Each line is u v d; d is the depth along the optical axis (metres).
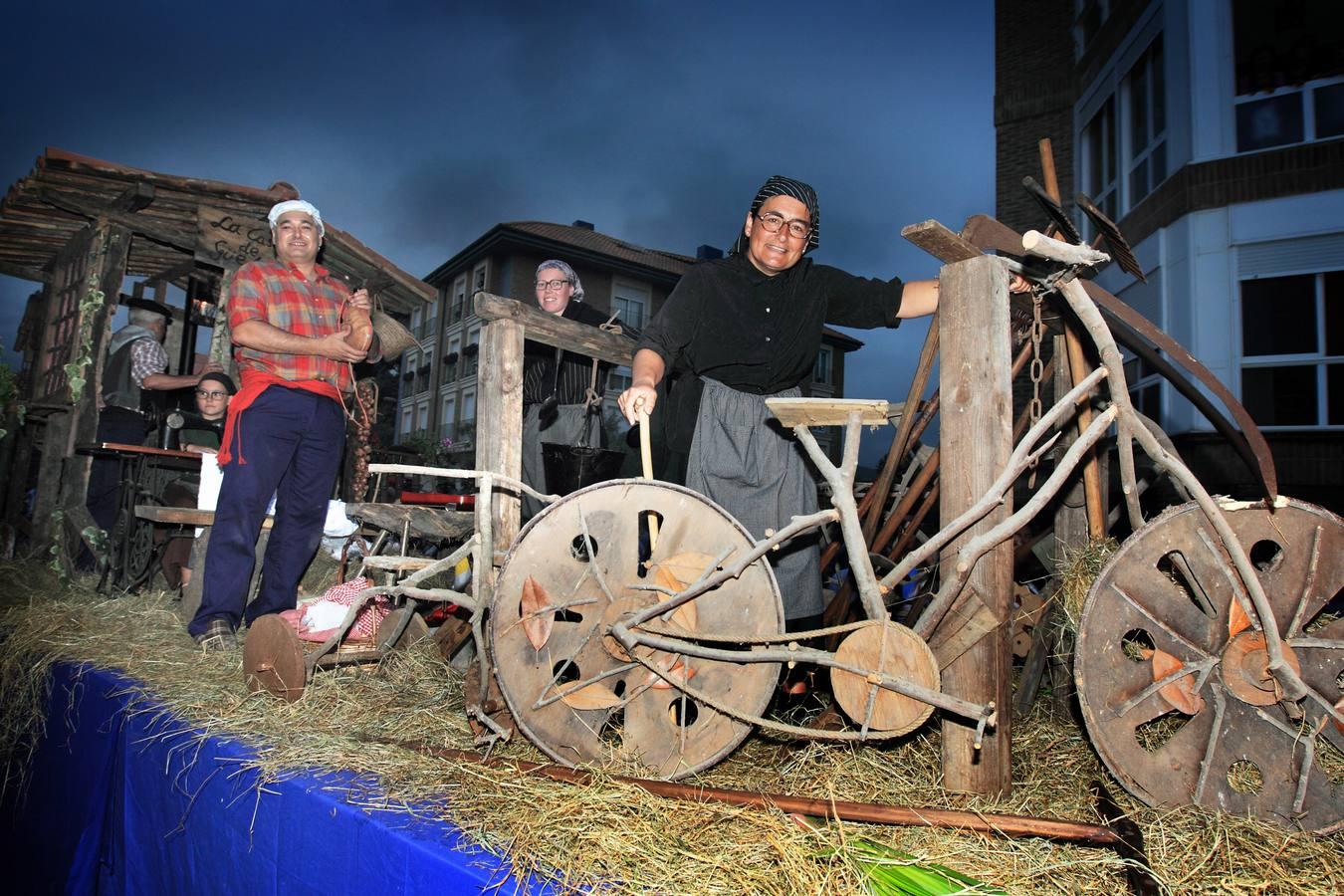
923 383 3.17
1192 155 10.09
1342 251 9.16
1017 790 2.09
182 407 5.83
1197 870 1.63
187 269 7.21
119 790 2.56
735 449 2.59
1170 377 2.67
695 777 2.11
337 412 3.67
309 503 3.58
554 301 4.60
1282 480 9.27
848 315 2.80
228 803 2.09
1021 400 10.60
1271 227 9.55
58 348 5.64
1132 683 1.96
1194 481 1.97
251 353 3.51
